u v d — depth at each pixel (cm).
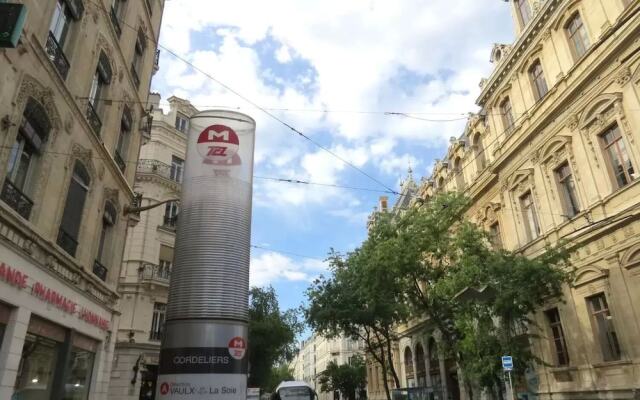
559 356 2014
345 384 6775
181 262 1292
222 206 1348
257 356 3750
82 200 1483
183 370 1170
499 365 1617
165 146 3441
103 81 1662
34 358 1209
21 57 1052
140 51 2109
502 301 1578
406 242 2064
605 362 1731
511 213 2411
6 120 1004
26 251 1091
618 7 1786
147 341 2912
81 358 1541
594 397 1764
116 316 1830
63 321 1321
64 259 1298
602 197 1816
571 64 2039
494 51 2725
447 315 2109
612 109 1794
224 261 1293
